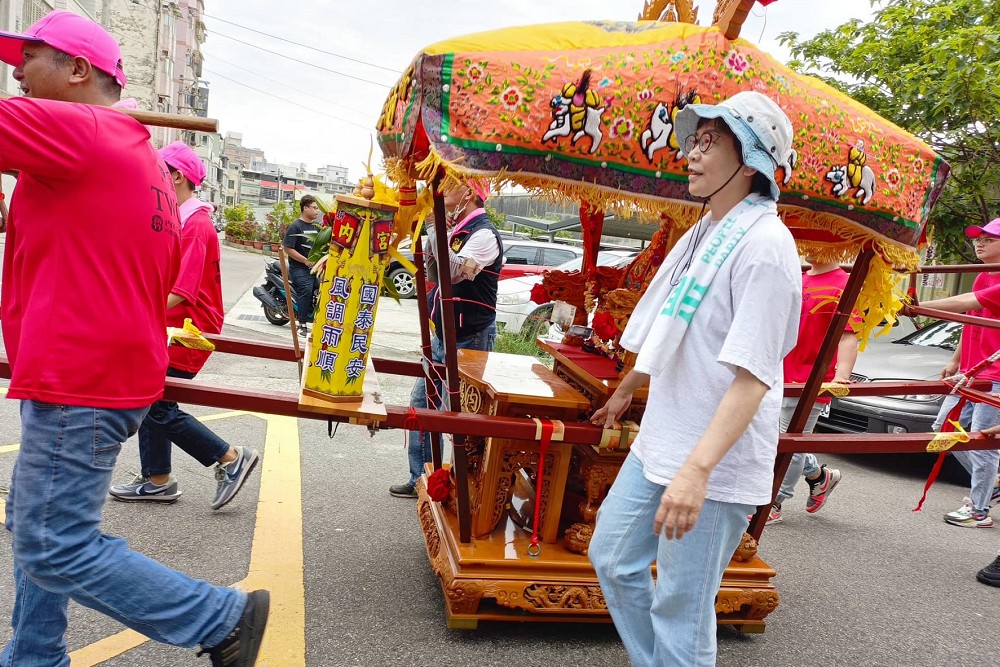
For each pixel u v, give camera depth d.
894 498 5.59
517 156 2.43
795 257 1.94
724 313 1.99
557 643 2.86
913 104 8.07
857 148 2.82
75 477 1.96
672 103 2.52
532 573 2.84
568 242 13.68
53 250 1.94
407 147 2.59
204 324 3.57
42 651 2.08
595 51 2.51
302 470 4.66
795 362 4.32
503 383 2.99
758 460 2.02
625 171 2.52
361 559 3.44
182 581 2.06
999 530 5.01
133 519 3.66
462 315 4.14
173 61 42.97
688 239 2.24
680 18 2.92
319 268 2.83
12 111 1.82
